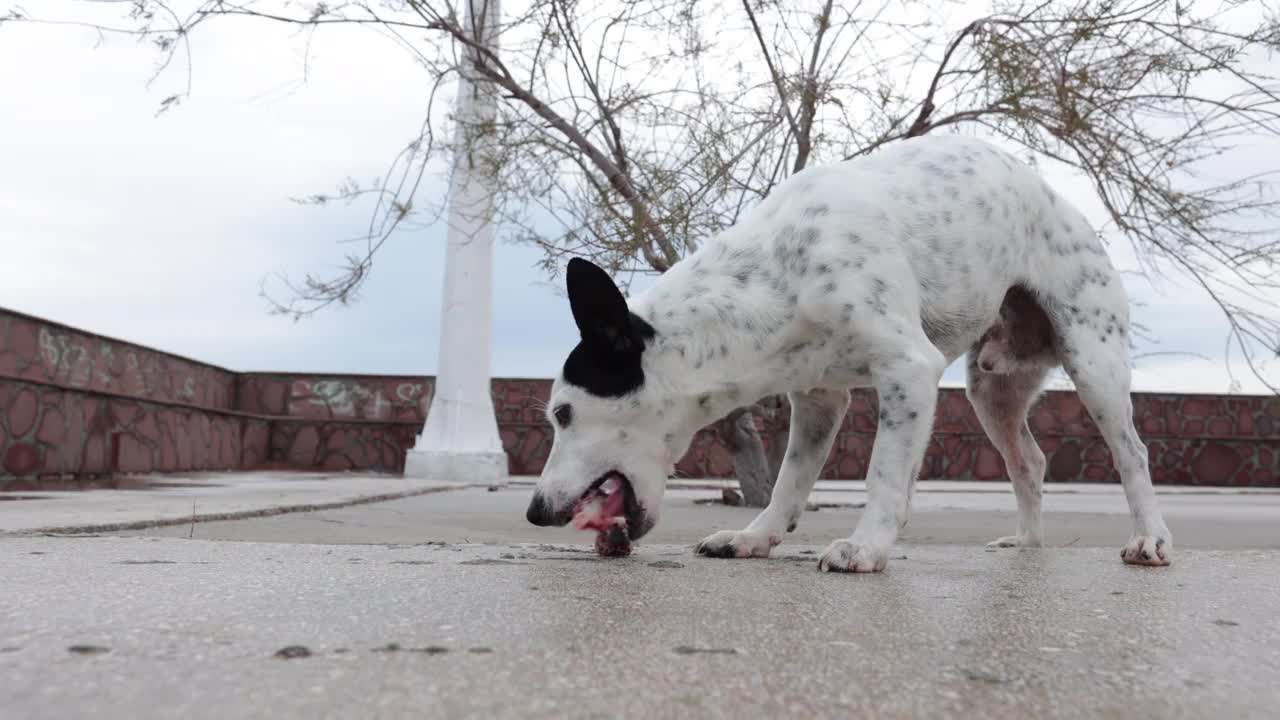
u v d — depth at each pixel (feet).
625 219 18.01
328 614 5.43
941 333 10.34
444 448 37.60
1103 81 16.69
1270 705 3.70
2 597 5.95
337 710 3.33
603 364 9.25
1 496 18.89
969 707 3.58
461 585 6.87
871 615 5.81
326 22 17.03
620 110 18.75
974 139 11.13
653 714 3.36
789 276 9.57
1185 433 50.49
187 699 3.46
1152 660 4.54
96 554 8.68
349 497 20.63
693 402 9.50
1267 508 25.63
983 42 17.42
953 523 17.15
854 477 48.57
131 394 33.71
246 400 49.08
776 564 9.20
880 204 9.75
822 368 9.70
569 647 4.54
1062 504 26.55
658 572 8.18
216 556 8.68
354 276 18.80
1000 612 6.04
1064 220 11.34
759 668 4.15
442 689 3.66
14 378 25.48
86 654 4.24
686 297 9.54
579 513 9.22
